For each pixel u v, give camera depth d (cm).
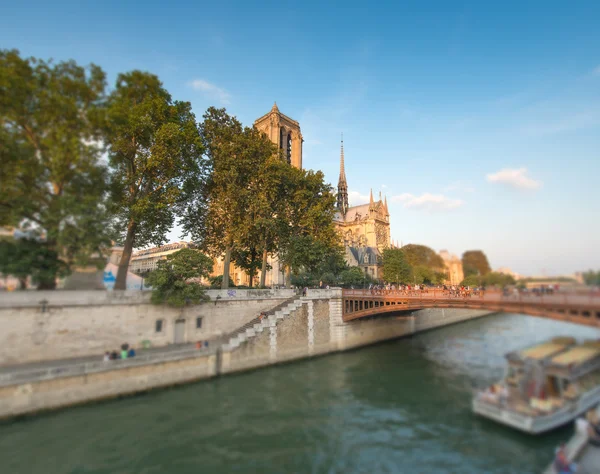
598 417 1767
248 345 3394
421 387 2567
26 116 2727
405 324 5472
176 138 3625
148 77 3538
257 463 1783
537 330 3272
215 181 4559
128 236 3647
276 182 4700
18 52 2758
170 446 1934
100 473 1692
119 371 2541
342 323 4431
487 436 1884
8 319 2508
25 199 2666
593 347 1888
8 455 1803
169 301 3291
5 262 2538
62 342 2728
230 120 4909
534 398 1873
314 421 2230
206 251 5112
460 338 4444
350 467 1741
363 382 2955
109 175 3328
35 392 2198
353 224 12962
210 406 2464
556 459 1520
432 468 1697
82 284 3181
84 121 2844
